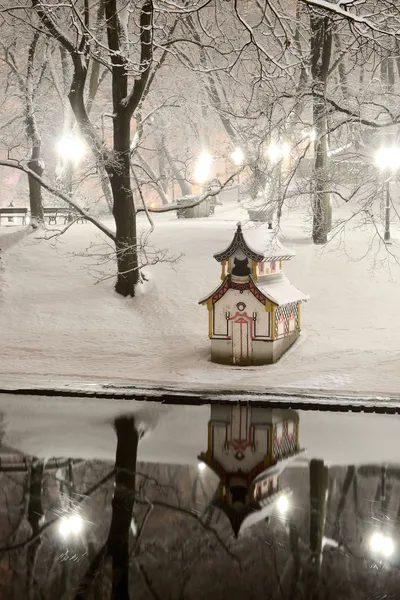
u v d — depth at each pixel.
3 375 20.22
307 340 22.77
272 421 16.27
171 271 27.58
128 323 24.83
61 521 11.62
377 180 25.34
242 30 37.84
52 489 12.79
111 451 14.44
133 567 10.23
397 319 24.03
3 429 15.72
